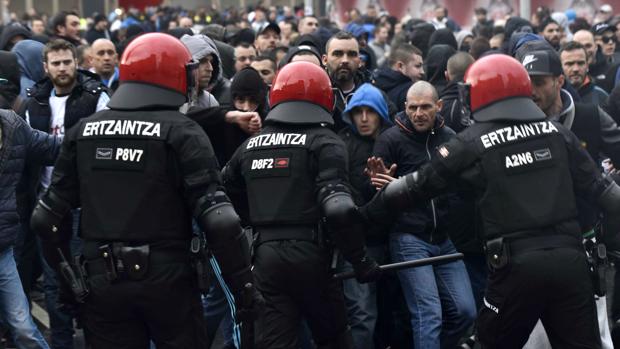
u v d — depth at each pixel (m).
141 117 10.12
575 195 11.25
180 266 10.13
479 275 14.89
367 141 14.19
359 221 11.34
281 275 11.59
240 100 13.79
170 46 10.31
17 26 22.98
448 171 10.95
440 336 13.70
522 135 10.83
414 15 42.22
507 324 10.89
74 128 10.34
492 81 10.96
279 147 11.70
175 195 10.13
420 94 13.55
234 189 12.26
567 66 17.98
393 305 14.43
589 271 11.02
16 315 13.30
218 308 13.77
